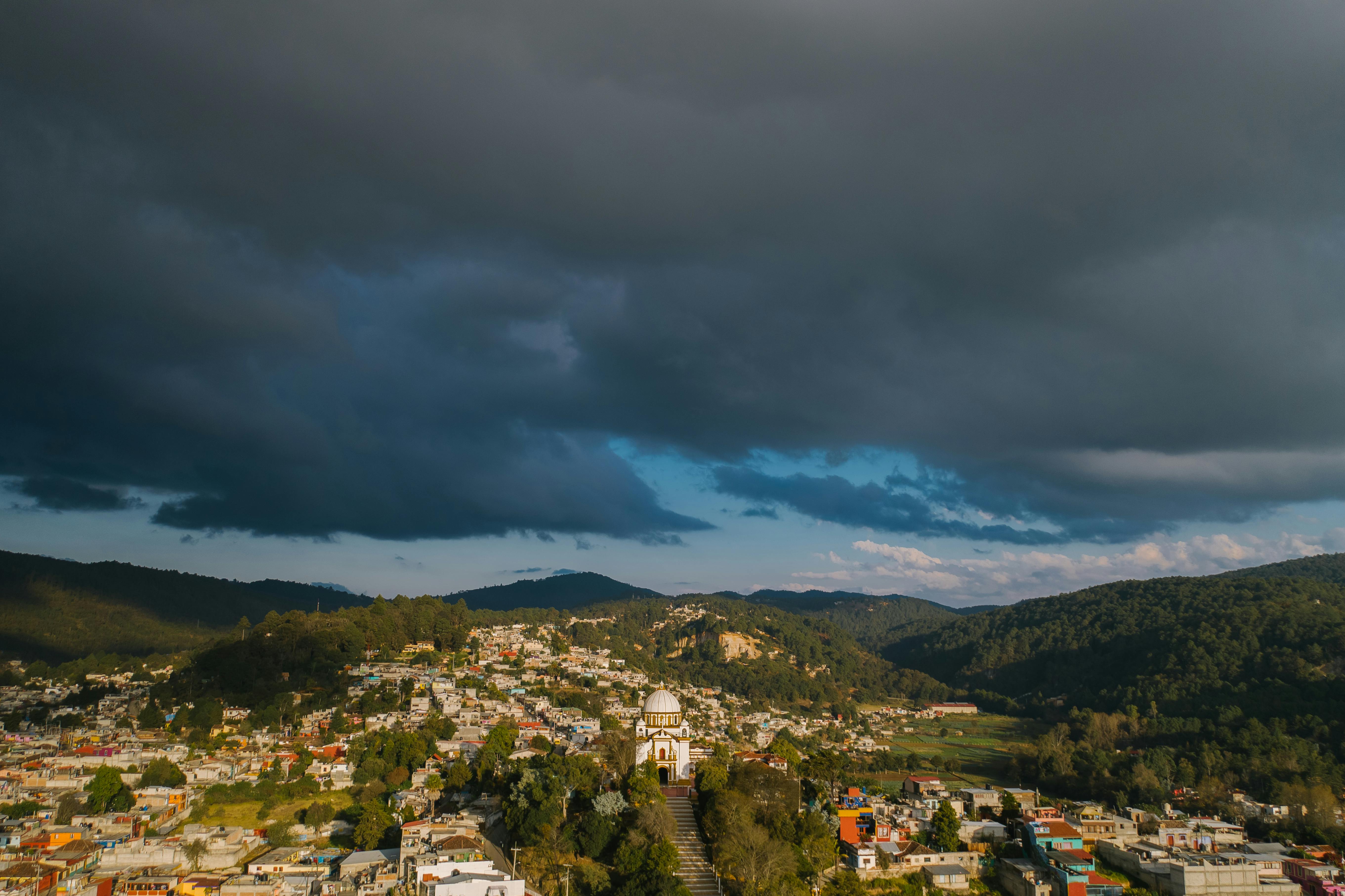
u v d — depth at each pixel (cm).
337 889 18400
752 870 16588
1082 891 18600
